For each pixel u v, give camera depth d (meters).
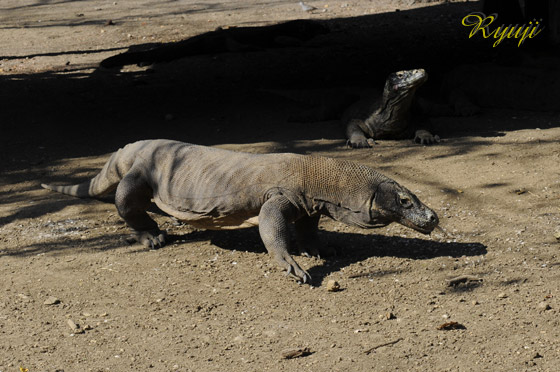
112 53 25.11
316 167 8.80
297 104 17.48
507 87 16.72
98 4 38.94
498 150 13.34
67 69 22.58
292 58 23.08
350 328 7.41
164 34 28.50
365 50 23.98
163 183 9.52
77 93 19.06
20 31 30.84
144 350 7.06
